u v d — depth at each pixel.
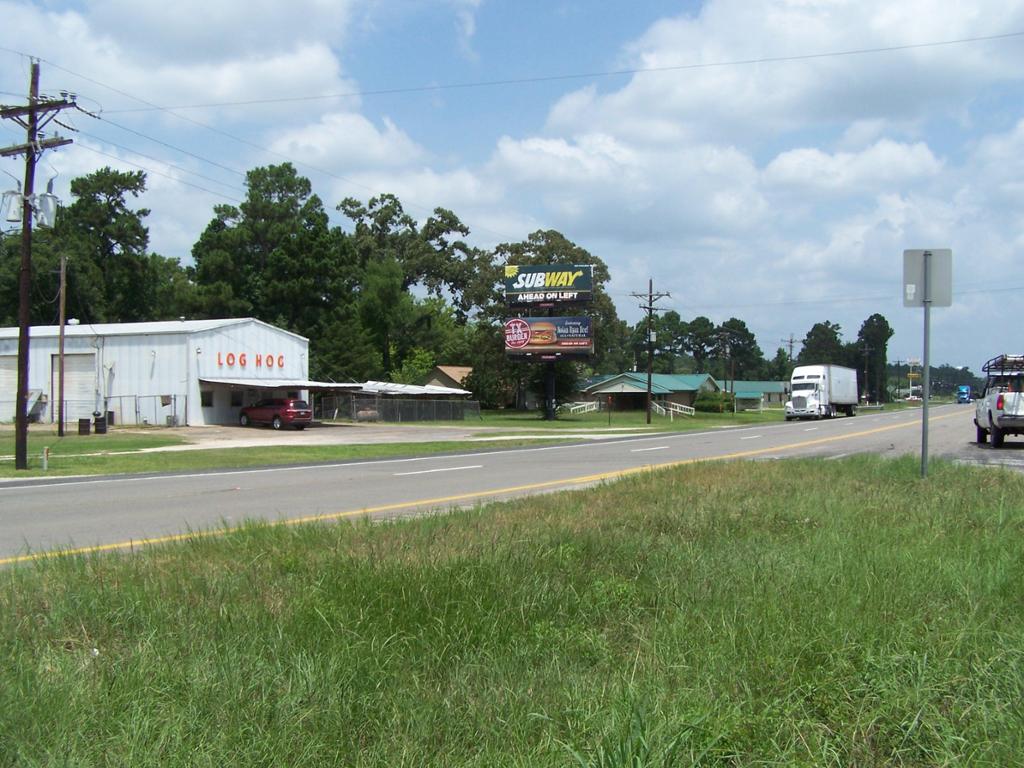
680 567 7.54
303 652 5.15
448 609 6.07
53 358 52.22
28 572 7.78
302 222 90.00
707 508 11.11
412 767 3.96
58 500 15.58
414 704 4.56
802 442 33.84
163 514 13.52
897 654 4.99
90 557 8.45
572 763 3.85
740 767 3.94
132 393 50.38
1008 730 4.07
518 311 68.44
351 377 82.19
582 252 85.94
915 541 8.47
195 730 4.21
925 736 4.17
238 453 29.61
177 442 35.75
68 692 4.56
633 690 4.46
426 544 8.44
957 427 46.66
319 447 32.88
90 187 82.50
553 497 13.46
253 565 7.82
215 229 88.62
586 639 5.73
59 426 40.03
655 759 3.75
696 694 4.55
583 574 7.35
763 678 4.77
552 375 68.38
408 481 19.20
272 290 82.94
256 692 4.64
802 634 5.34
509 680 4.93
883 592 6.24
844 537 8.77
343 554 8.00
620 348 145.50
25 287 24.33
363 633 5.65
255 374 54.03
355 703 4.56
